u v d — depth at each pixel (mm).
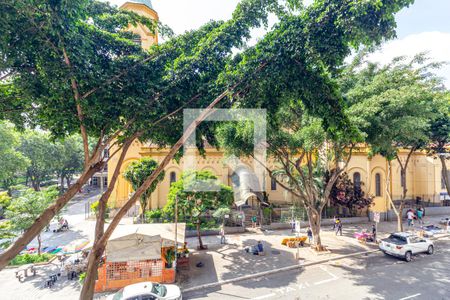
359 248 16297
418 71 15414
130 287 9578
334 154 16000
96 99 6277
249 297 10344
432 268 13172
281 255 15008
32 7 4789
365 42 6215
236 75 6492
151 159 18422
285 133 13211
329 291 10680
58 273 12867
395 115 13250
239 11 6688
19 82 6074
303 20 6164
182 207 15273
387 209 24547
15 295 10867
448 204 28453
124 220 20922
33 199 14758
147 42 23500
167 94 6852
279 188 24516
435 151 21750
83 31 6199
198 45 6988
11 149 23078
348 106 13773
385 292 10492
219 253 15430
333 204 23250
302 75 6852
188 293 10805
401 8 5398
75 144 39875
